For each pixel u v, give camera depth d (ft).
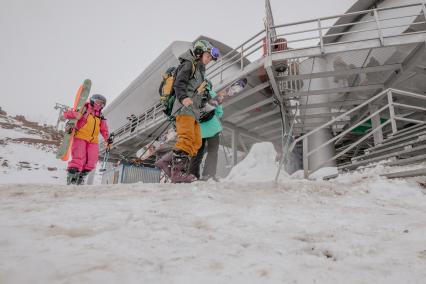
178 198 7.22
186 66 10.08
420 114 32.60
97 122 15.01
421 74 25.09
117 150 51.88
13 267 2.60
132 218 5.07
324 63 30.66
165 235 4.14
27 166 67.10
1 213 5.15
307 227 4.99
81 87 15.19
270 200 7.55
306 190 8.90
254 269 3.00
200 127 12.19
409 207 7.23
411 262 3.28
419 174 9.53
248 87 30.14
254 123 37.47
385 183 9.39
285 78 25.26
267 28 24.80
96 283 2.43
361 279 2.82
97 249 3.34
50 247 3.31
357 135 37.50
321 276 2.88
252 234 4.47
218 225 4.94
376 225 5.17
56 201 6.58
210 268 2.99
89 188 8.32
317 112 31.78
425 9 21.86
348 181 10.53
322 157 29.76
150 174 33.17
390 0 29.96
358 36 33.65
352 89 26.32
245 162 21.13
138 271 2.77
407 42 21.42
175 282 2.60
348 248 3.80
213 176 13.29
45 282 2.37
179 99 9.75
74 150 14.23
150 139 42.11
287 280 2.77
